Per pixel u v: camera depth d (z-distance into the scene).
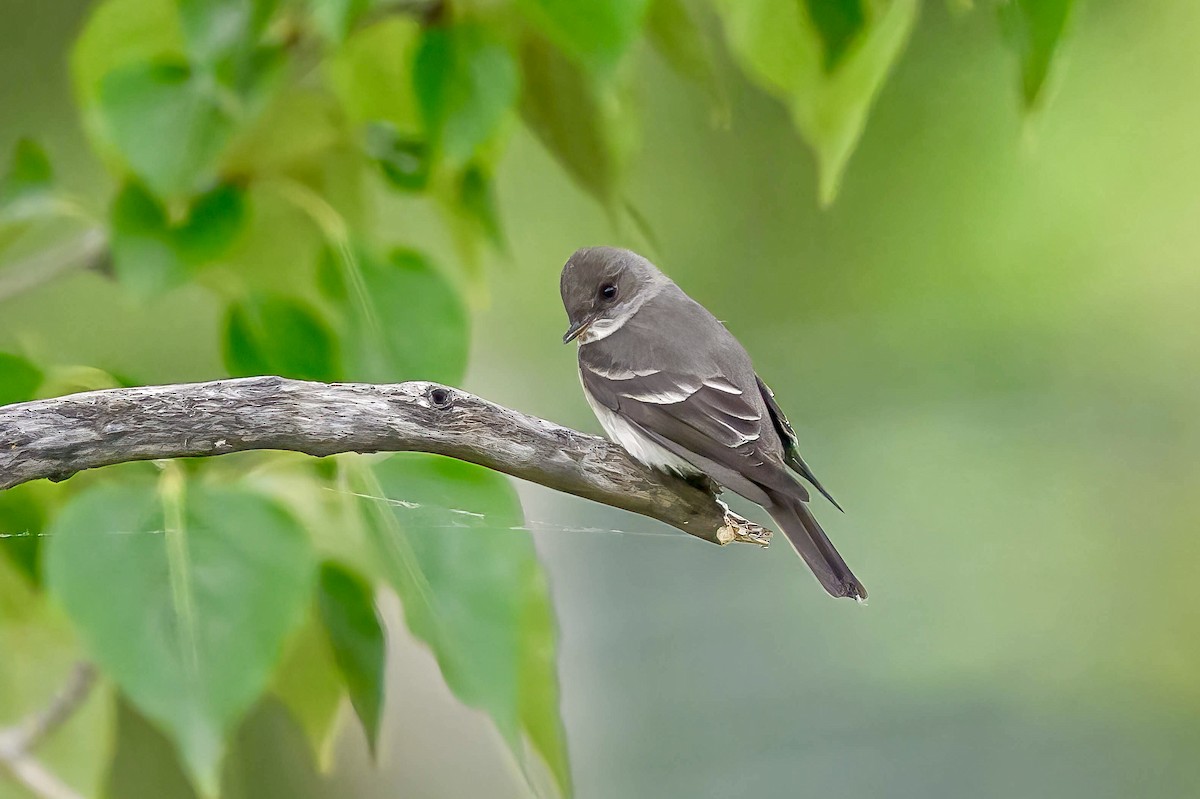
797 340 13.97
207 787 3.87
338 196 6.14
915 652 12.48
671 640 11.95
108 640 3.91
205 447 4.85
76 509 4.03
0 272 5.71
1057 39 4.58
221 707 3.92
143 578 3.99
